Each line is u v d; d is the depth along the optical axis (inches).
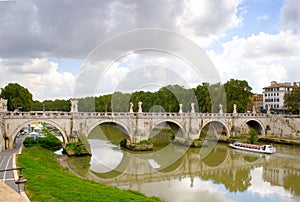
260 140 3440.0
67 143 2220.7
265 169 2053.4
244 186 1622.8
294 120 3299.7
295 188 1608.0
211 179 1745.8
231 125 3292.3
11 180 1088.2
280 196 1469.0
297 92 3622.0
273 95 4906.5
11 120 2052.2
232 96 3902.6
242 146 2839.6
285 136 3380.9
